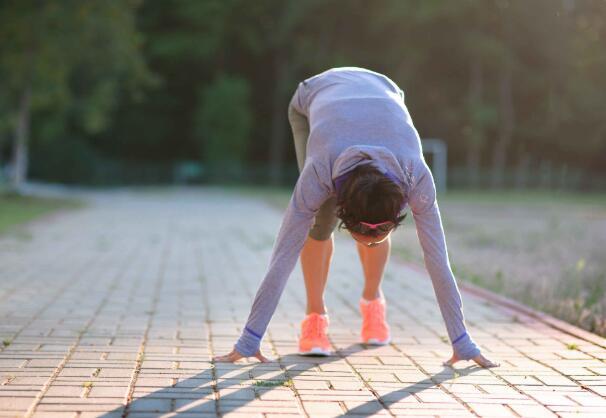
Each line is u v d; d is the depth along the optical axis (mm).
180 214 18328
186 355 3963
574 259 9352
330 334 4676
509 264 8797
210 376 3523
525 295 6195
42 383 3324
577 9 13914
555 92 28203
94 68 22547
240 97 41562
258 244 10961
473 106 37812
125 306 5547
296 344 4344
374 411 3027
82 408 2973
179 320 5023
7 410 2924
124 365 3697
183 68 44906
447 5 34219
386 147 3385
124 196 29281
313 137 3533
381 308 4402
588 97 21312
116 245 10500
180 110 45594
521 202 27891
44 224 14242
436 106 39531
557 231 13344
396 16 37500
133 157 44906
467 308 5680
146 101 43500
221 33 43344
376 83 3771
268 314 3625
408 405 3117
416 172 3365
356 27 41500
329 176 3379
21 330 4535
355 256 9453
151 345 4199
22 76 21250
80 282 6805
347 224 3268
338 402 3150
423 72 39031
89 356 3877
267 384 3393
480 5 30875
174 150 45812
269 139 45906
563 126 32188
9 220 14523
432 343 4422
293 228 3492
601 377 3615
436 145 39156
